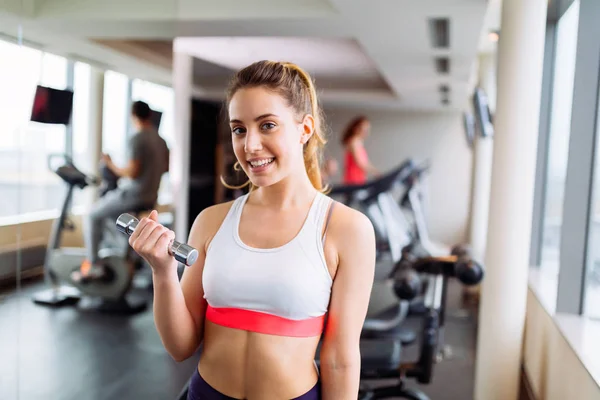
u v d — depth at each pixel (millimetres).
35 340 2402
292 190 1126
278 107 1062
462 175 9812
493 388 2902
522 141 2744
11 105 1865
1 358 1775
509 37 2721
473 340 4301
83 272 2773
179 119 4098
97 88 2838
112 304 3008
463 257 2824
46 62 2248
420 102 8820
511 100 2732
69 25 2457
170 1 3361
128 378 2795
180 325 1113
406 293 2863
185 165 4145
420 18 3527
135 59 3395
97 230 2896
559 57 3709
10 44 1809
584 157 2787
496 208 2824
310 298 1065
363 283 1100
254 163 1068
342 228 1100
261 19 3555
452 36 4074
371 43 4395
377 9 3352
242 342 1084
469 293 5645
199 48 6340
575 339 2309
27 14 2021
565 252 2809
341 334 1085
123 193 3176
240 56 6852
